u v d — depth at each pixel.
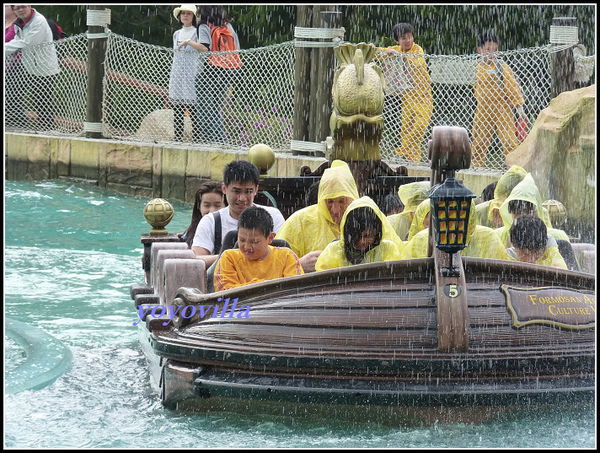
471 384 13.70
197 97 42.78
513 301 14.41
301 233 18.81
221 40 43.75
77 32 65.38
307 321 14.20
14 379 16.14
